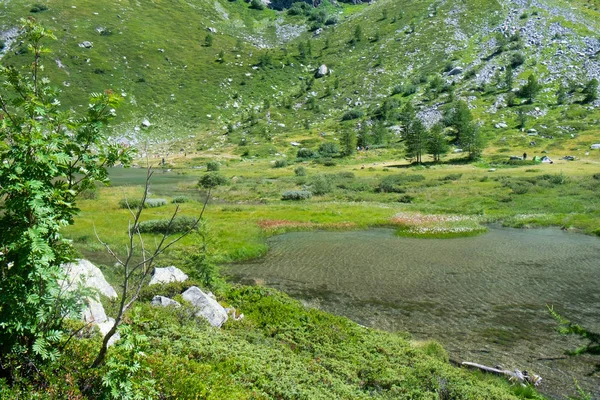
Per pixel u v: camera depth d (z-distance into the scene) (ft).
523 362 51.78
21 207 18.20
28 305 18.74
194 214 155.94
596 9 618.03
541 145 357.00
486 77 519.60
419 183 233.76
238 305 57.06
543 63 516.73
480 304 71.72
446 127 435.12
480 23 643.86
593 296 75.15
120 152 21.54
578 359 52.31
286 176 298.97
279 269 93.20
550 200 172.35
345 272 90.68
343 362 41.70
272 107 566.77
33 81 20.26
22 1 640.99
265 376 32.78
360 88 581.94
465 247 113.70
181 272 63.82
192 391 24.04
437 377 39.01
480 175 250.98
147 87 562.25
